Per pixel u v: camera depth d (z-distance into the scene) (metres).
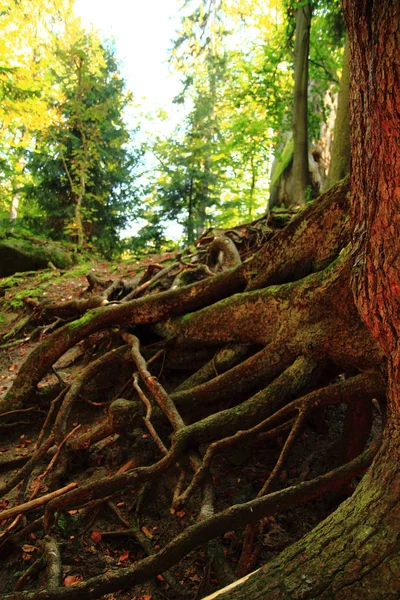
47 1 12.28
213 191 18.95
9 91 11.82
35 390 4.70
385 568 1.68
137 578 2.26
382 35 1.40
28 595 2.25
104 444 3.93
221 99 17.55
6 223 15.66
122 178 16.98
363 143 1.80
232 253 6.16
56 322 6.55
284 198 13.33
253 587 1.88
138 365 3.90
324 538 1.91
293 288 3.17
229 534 3.03
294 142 11.72
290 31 12.42
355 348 2.74
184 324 4.18
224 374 3.43
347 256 2.77
